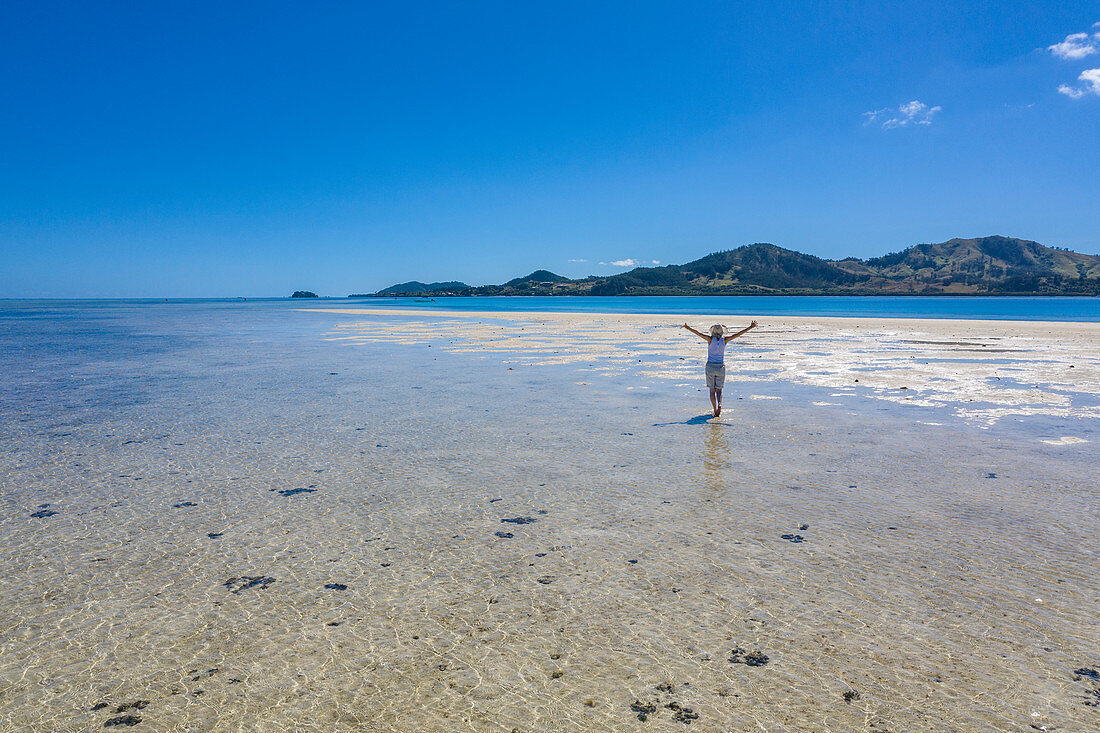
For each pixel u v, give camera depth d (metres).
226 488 9.13
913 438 11.88
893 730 4.01
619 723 4.12
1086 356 26.59
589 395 17.06
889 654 4.85
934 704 4.26
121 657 4.91
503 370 22.72
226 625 5.38
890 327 48.59
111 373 22.55
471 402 16.06
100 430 13.00
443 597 5.84
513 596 5.84
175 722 4.16
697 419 13.80
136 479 9.59
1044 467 9.84
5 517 7.98
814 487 8.95
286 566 6.53
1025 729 4.00
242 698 4.40
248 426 13.32
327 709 4.28
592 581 6.12
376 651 4.97
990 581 6.02
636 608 5.60
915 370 21.98
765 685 4.50
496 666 4.77
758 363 24.28
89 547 7.04
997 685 4.46
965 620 5.32
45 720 4.18
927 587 5.91
